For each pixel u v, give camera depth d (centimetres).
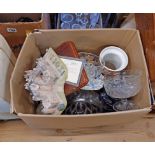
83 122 88
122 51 104
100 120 87
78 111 97
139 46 95
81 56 107
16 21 114
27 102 99
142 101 94
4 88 92
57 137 112
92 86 98
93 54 109
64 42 102
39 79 95
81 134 113
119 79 101
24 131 114
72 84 94
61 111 91
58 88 93
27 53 96
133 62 102
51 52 99
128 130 115
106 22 124
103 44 105
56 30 95
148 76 94
